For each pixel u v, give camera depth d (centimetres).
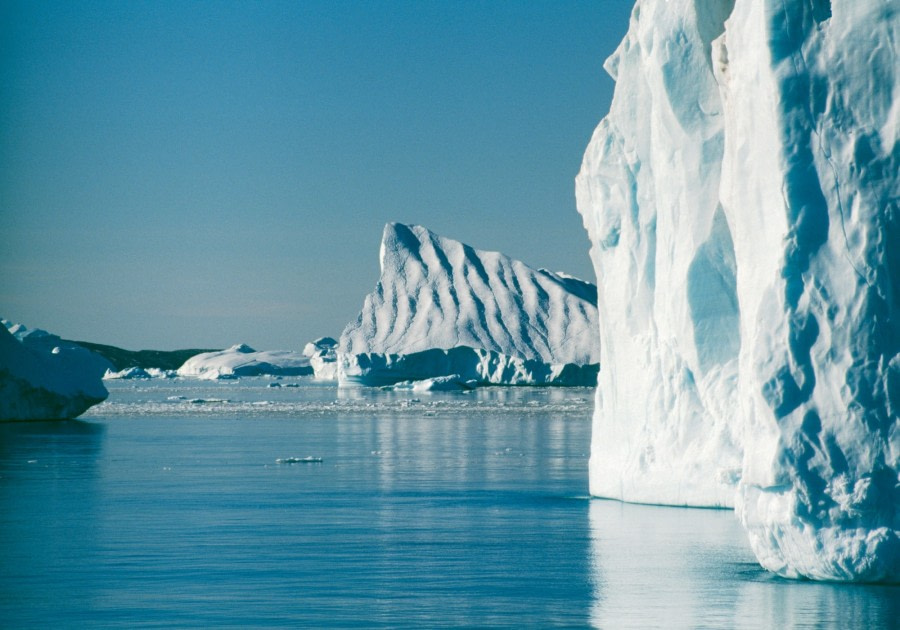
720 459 3888
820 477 2392
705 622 2234
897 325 2375
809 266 2428
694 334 3900
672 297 3984
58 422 11519
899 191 2405
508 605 2466
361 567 2964
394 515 4053
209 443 8344
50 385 11556
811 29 2488
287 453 7306
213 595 2600
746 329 2595
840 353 2380
